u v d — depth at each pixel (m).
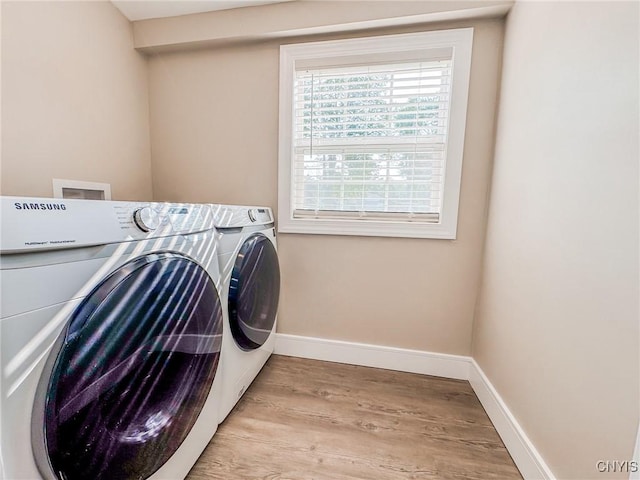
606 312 0.77
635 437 0.67
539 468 1.01
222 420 1.26
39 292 0.53
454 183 1.63
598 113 0.82
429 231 1.69
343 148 1.80
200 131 1.92
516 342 1.23
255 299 1.48
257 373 1.65
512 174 1.33
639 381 0.67
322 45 1.69
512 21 1.39
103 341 0.64
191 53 1.87
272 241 1.78
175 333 0.88
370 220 1.78
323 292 1.88
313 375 1.73
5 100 1.20
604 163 0.79
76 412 0.59
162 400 0.86
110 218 0.69
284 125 1.79
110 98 1.68
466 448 1.22
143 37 1.80
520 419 1.16
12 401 0.50
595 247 0.82
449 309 1.73
